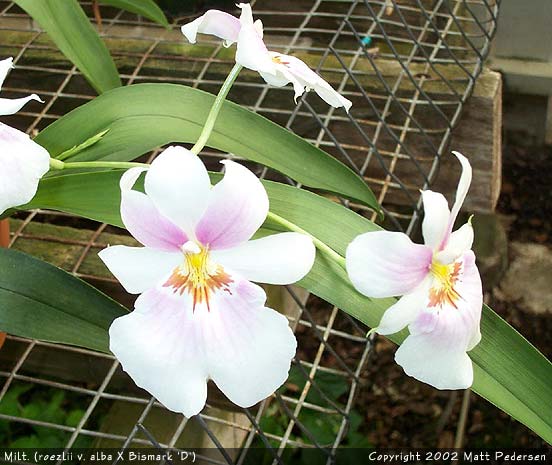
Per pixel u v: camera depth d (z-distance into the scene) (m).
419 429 0.71
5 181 0.24
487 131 0.53
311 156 0.33
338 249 0.28
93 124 0.34
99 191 0.30
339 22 0.63
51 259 0.48
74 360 0.49
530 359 0.28
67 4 0.38
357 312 0.27
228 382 0.23
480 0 0.62
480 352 0.28
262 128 0.34
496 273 0.71
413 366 0.24
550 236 0.82
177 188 0.22
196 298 0.23
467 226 0.24
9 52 0.56
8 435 0.57
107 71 0.39
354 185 0.33
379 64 0.55
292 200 0.30
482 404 0.72
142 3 0.45
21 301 0.30
